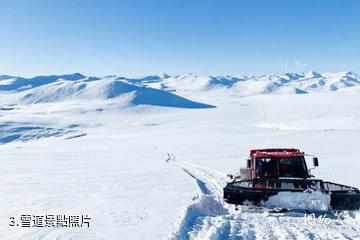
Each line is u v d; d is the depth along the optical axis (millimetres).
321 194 8594
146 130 123812
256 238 6473
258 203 8922
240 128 90812
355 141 44125
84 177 19297
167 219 8406
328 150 34281
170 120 168375
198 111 199500
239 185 9992
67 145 70000
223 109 199250
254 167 11039
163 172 21297
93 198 12000
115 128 151000
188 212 8500
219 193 13445
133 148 51625
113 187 14938
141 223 8008
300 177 10820
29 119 183750
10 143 136375
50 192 13641
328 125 90438
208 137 67938
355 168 19844
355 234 6672
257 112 174000
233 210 9688
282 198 8773
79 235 7016
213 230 6922
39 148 64750
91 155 41250
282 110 174250
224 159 29734
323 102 195000
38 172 23719
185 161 29375
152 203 10875
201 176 19188
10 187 15398
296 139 50688
